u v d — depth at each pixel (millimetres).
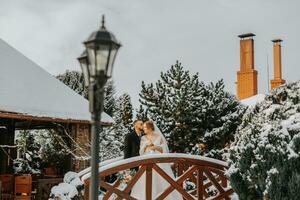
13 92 14211
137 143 9227
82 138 15609
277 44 38688
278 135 5824
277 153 5676
